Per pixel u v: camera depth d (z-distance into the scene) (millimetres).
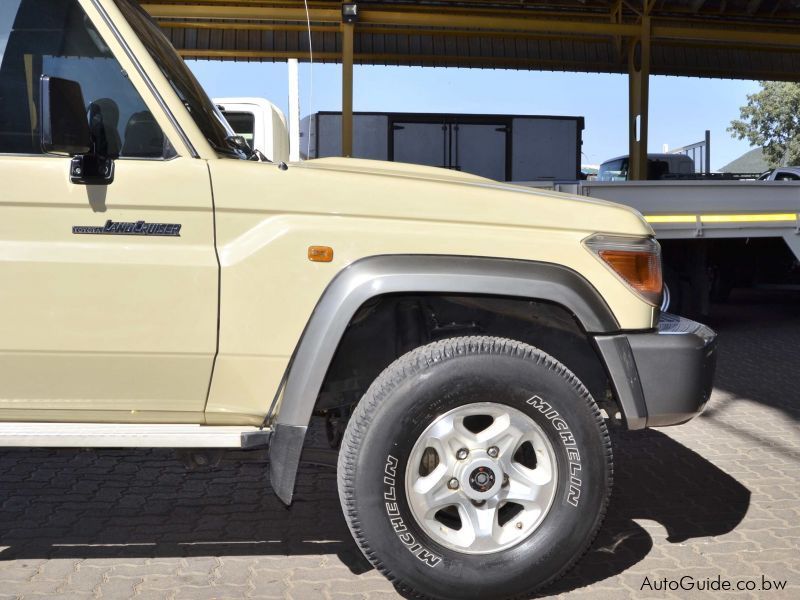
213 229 3105
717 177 19281
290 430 3080
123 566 3627
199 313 3100
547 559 3172
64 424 3150
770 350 8961
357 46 19516
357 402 3533
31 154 3096
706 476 4902
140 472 4883
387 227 3150
